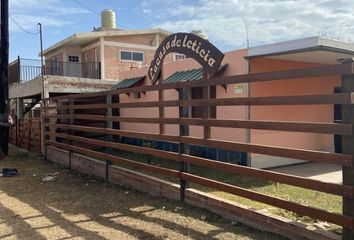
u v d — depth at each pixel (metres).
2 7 15.78
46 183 9.92
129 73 17.09
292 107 11.75
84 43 25.66
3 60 15.77
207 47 7.87
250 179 9.30
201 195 6.76
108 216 6.77
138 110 16.14
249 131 10.76
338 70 4.46
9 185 9.80
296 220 5.71
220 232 5.60
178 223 6.13
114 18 29.69
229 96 11.43
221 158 11.45
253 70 10.80
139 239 5.55
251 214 5.73
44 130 14.48
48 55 28.62
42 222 6.55
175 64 13.83
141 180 8.41
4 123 15.30
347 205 4.42
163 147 14.17
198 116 12.41
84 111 14.55
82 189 9.06
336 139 8.18
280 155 5.23
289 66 11.56
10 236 5.87
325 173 10.12
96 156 10.37
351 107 4.35
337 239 4.54
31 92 18.03
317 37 8.93
